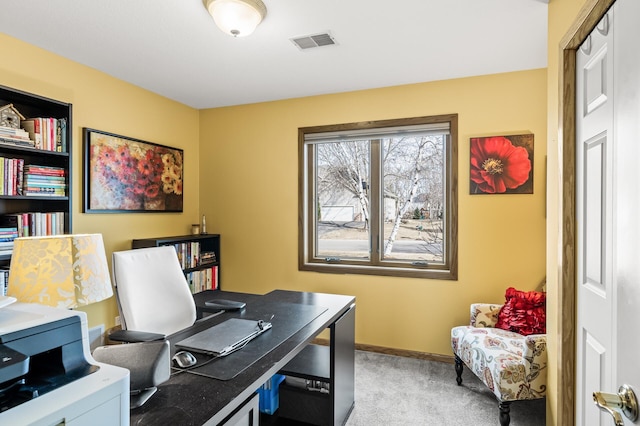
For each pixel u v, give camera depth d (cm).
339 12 201
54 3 192
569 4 157
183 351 133
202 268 358
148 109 329
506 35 227
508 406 198
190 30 222
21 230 223
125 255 187
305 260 352
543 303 243
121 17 207
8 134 216
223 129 380
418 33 225
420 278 311
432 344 307
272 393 214
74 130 266
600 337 126
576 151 154
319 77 298
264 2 191
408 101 313
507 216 287
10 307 94
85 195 273
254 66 276
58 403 72
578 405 151
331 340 191
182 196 368
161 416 94
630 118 90
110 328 290
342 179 349
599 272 127
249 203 370
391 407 229
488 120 291
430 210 322
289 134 354
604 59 123
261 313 191
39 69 244
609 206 117
